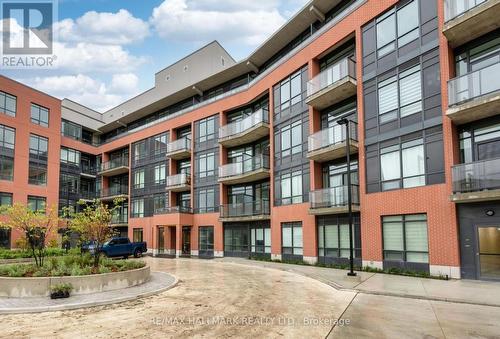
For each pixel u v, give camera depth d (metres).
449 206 14.57
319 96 20.50
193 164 33.53
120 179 44.00
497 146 14.13
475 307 10.02
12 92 34.09
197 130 33.88
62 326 8.22
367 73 18.77
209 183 31.83
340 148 19.02
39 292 11.26
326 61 22.41
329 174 21.67
